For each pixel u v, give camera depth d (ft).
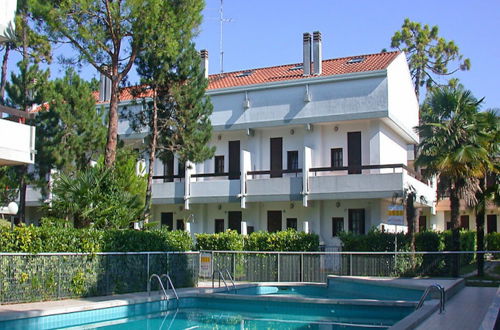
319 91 95.91
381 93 91.61
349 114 93.25
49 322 44.06
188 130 85.25
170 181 111.55
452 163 72.13
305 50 102.89
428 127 75.31
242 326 47.67
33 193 112.78
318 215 98.37
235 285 69.62
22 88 89.92
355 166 91.25
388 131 100.32
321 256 77.51
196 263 71.72
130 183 78.69
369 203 95.25
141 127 88.94
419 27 172.86
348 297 67.31
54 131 90.12
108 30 72.59
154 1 68.23
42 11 66.28
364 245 80.59
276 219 102.63
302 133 100.48
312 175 97.86
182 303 58.44
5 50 100.48
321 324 48.70
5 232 48.37
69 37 69.46
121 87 81.66
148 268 62.75
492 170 75.31
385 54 104.01
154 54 78.48
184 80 85.61
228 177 105.70
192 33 82.99
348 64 103.96
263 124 99.45
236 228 105.60
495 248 118.32
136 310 53.16
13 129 56.59
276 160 102.37
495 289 62.95
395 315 51.03
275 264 78.95
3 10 56.85
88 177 66.69
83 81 94.02
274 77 107.55
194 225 109.09
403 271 74.08
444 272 73.36
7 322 40.50
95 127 92.07
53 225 58.03
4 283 47.39
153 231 66.49
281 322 49.93
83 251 54.95
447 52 170.91
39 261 50.55
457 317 41.47
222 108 103.45
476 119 74.64
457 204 75.10
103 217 64.39
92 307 47.98
